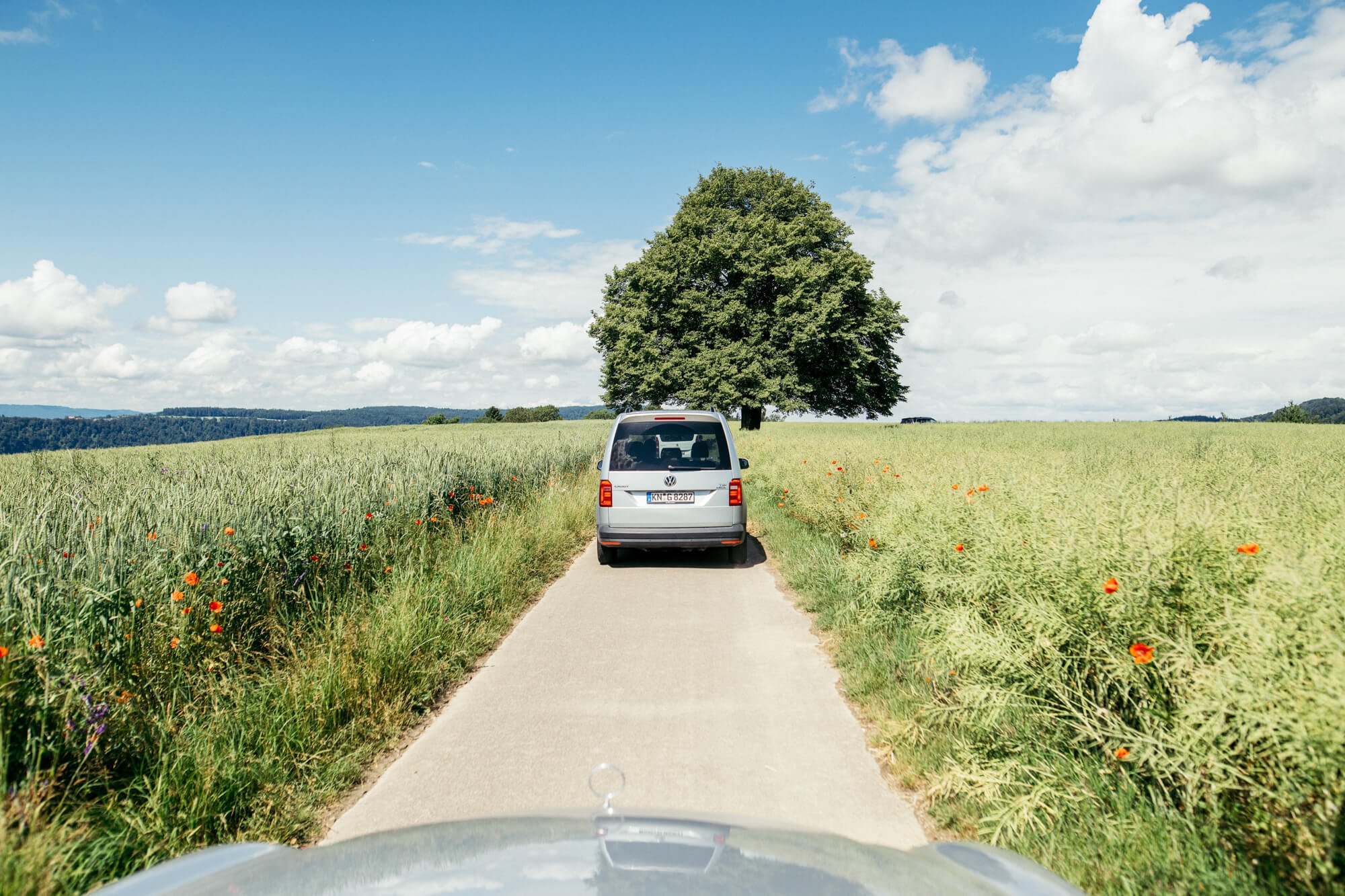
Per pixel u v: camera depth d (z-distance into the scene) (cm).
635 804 307
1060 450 1248
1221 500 394
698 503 845
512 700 434
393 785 330
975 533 450
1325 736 200
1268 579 262
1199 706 233
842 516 858
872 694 421
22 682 292
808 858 147
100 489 736
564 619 621
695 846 150
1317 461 864
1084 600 309
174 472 966
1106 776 274
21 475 1041
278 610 484
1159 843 235
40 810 247
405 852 149
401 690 425
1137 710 274
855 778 331
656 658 511
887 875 142
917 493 607
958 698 353
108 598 356
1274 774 218
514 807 306
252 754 328
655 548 847
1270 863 222
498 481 1110
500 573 680
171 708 344
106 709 298
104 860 246
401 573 602
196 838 271
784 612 636
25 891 215
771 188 4353
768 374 3859
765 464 1625
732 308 3838
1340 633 226
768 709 416
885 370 4312
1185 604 290
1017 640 329
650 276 3941
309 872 141
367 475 836
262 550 506
